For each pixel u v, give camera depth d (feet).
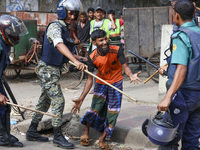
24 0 40.70
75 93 22.75
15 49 26.08
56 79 12.53
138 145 13.00
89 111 12.69
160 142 9.05
